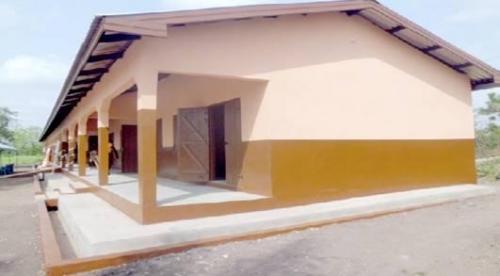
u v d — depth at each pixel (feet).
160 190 26.86
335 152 25.98
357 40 27.71
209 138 29.84
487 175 42.63
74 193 34.17
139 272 14.28
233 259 15.43
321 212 21.75
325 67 26.02
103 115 31.48
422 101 30.81
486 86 34.24
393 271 13.56
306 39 25.32
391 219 22.48
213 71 21.61
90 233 17.29
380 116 28.43
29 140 227.20
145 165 19.20
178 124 30.04
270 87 23.68
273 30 23.99
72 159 61.21
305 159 24.61
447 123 32.07
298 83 24.77
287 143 24.03
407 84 30.09
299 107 24.68
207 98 29.91
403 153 29.37
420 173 30.09
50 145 111.04
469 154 33.12
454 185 31.78
